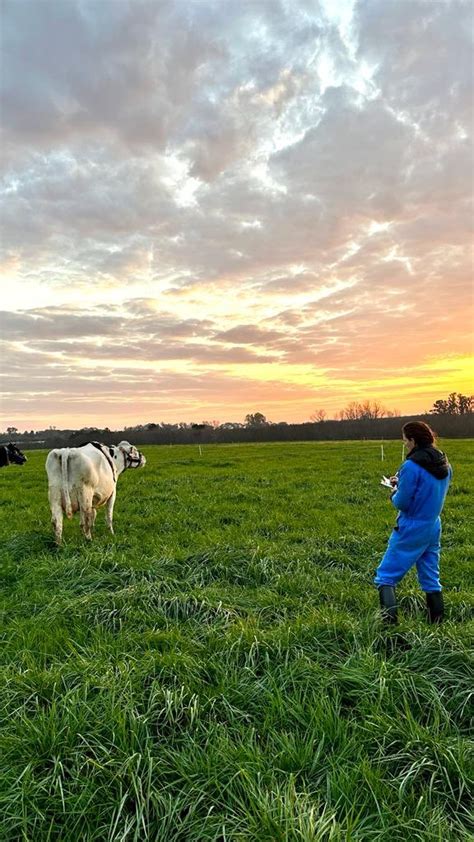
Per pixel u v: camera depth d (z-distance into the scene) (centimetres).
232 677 415
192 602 574
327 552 809
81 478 922
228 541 893
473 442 3569
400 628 486
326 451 3191
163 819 281
